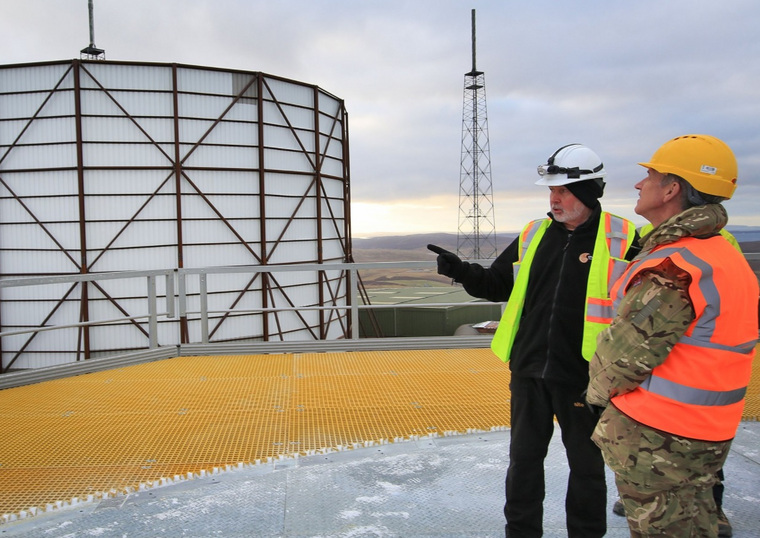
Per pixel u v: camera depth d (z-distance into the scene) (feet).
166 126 76.54
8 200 75.87
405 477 12.79
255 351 25.32
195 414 17.22
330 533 10.47
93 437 15.38
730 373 6.42
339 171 98.17
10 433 15.72
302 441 14.93
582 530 9.12
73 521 11.03
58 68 73.92
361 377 21.21
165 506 11.58
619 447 6.72
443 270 9.84
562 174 8.86
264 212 81.71
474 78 179.01
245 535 10.44
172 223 77.20
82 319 74.38
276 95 83.71
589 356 8.58
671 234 6.52
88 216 74.79
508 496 9.43
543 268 9.24
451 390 19.43
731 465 13.21
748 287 6.54
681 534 6.55
